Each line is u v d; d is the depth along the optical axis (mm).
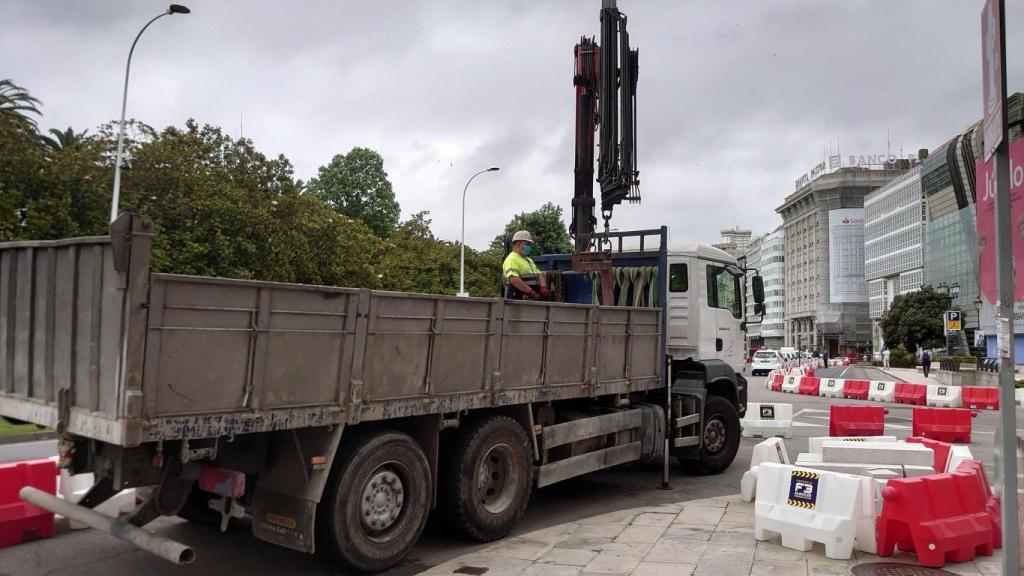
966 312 88688
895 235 118750
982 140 4180
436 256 44875
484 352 6828
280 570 6141
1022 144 3848
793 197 165250
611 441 8859
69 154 21688
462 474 6695
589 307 8109
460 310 6535
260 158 27125
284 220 27406
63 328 5070
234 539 7039
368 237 37812
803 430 16562
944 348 72438
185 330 4672
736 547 6598
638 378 9102
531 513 8375
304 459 5547
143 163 23016
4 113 20609
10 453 12492
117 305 4555
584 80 10711
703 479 10305
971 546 6160
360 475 5785
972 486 6453
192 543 6902
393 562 6039
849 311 146000
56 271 5184
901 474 7395
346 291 5559
